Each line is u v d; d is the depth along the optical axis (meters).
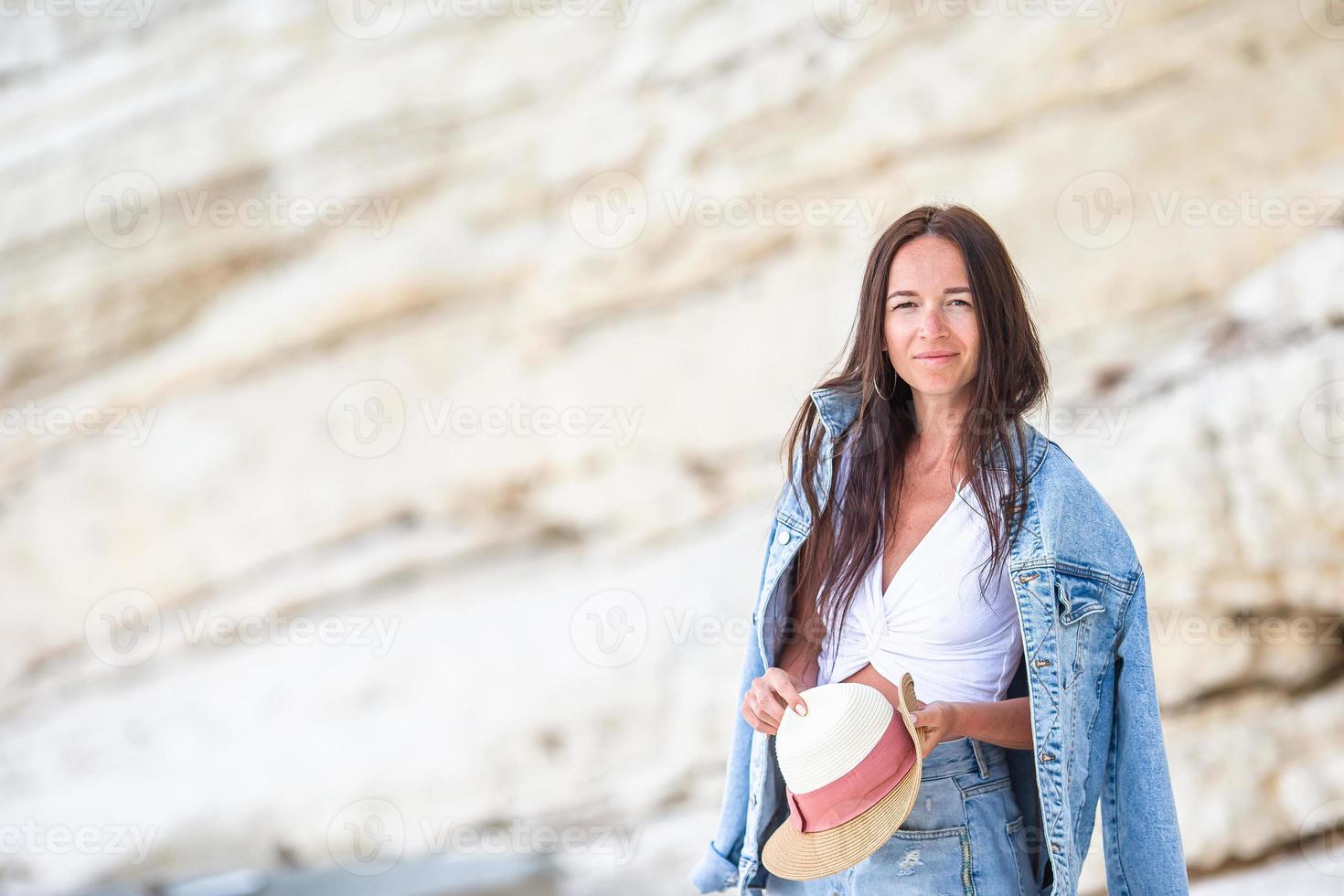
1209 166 7.61
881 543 2.72
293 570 9.11
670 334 8.66
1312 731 6.29
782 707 2.64
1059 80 7.91
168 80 9.45
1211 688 6.52
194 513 9.22
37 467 9.36
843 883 2.62
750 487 8.48
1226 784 6.26
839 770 2.45
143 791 8.66
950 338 2.58
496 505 8.98
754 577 7.96
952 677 2.58
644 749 7.91
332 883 8.08
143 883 8.48
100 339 9.37
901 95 8.24
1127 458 6.89
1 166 9.48
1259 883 5.99
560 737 8.02
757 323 8.48
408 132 9.15
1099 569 2.57
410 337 9.09
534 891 7.37
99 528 9.28
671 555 8.48
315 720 8.59
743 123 8.55
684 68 8.73
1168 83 7.72
